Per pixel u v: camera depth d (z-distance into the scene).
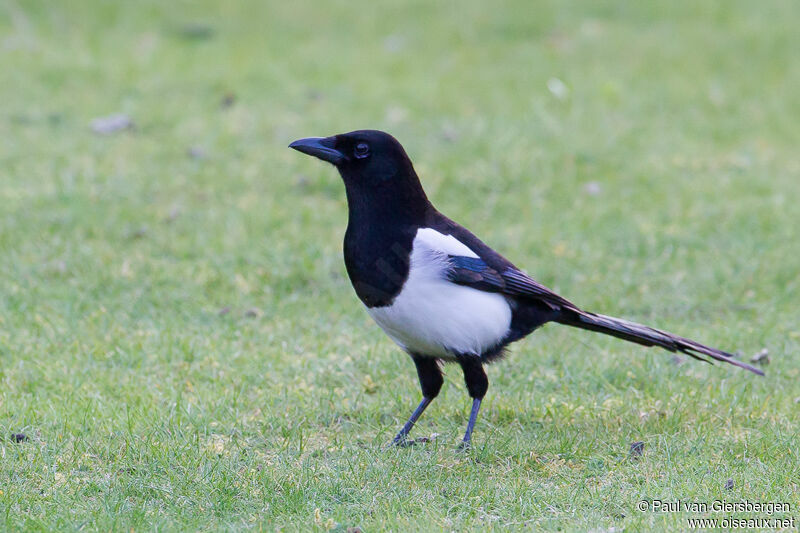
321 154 8.24
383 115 18.61
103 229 13.62
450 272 8.09
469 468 8.02
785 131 18.42
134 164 16.11
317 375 10.01
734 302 12.12
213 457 8.13
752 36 23.75
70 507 7.22
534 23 24.78
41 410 8.93
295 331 11.16
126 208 14.33
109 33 23.59
